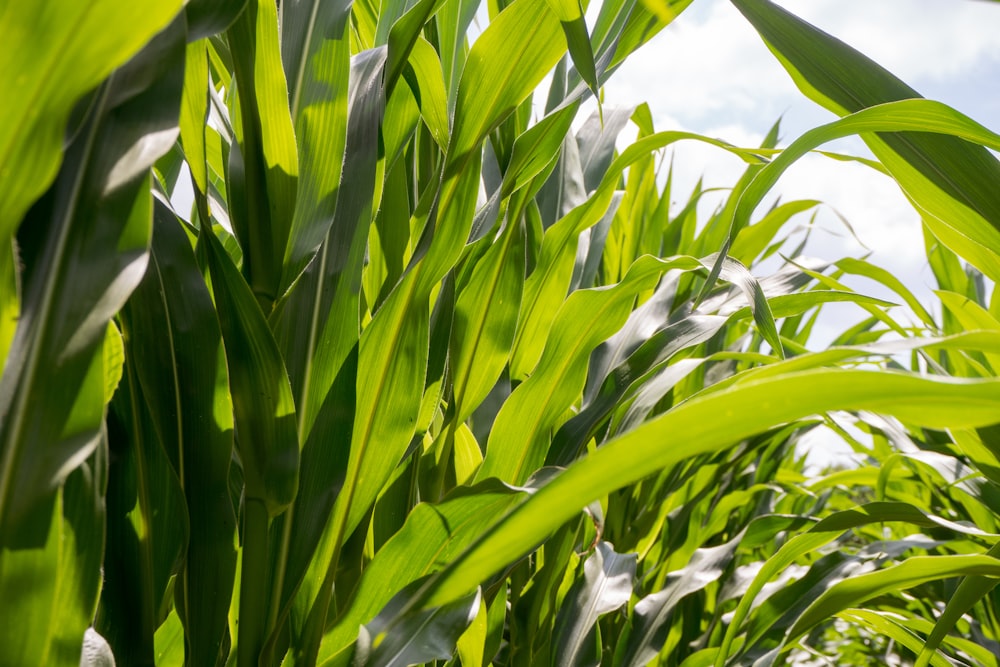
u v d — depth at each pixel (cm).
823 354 104
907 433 285
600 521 190
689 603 297
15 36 92
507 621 228
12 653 107
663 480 272
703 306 228
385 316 154
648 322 237
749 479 363
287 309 148
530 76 161
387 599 150
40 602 108
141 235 110
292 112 148
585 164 277
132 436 142
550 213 254
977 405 90
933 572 155
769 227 281
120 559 138
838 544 337
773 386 84
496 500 151
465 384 182
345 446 146
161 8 92
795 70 166
